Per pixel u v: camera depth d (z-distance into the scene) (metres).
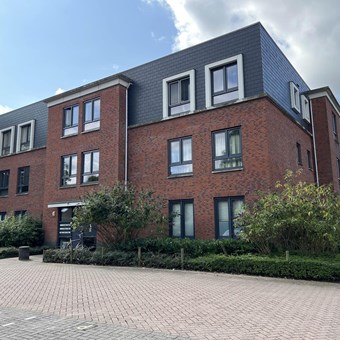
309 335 5.54
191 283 10.31
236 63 16.11
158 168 17.59
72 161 20.41
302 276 10.73
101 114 19.36
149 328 5.94
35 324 6.25
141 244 15.07
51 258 16.16
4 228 20.14
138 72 19.45
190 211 16.41
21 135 25.73
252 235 12.58
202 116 16.56
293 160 17.58
